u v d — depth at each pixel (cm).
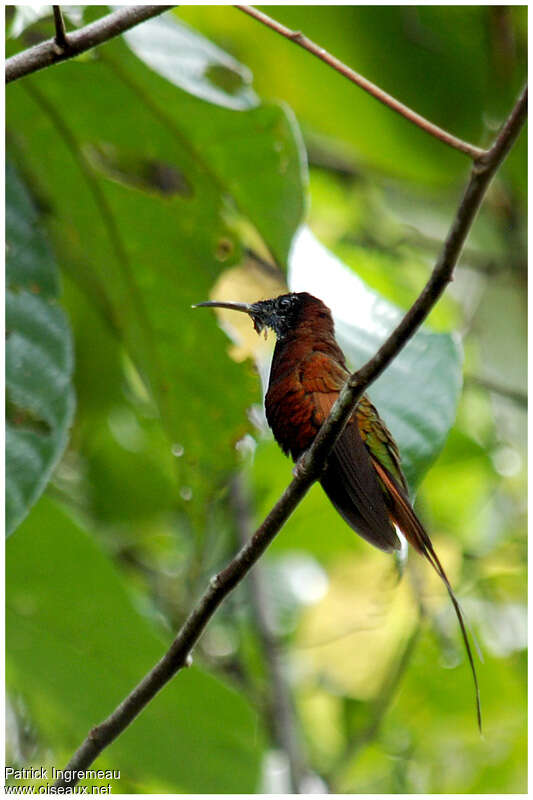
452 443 1223
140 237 865
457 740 1248
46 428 735
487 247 1305
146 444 1227
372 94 529
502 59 1130
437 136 478
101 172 839
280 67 1163
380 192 1389
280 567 1310
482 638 1216
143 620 852
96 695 872
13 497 709
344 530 1266
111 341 1145
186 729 870
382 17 1112
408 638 1148
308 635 1261
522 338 1284
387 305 779
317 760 1219
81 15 751
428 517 1234
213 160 807
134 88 779
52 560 838
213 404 887
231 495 1129
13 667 864
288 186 808
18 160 854
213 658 1183
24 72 564
